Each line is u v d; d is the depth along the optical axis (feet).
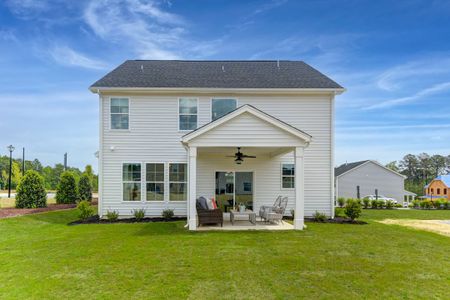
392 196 130.11
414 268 20.18
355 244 26.94
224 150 41.24
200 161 45.09
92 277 18.30
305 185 44.98
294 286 16.90
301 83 45.34
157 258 22.18
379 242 27.89
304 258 22.29
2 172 192.24
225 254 23.29
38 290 16.37
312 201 44.93
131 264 20.77
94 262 21.29
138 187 44.24
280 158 45.75
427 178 256.73
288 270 19.57
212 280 17.78
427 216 53.98
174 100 44.68
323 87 44.09
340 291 16.24
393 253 23.97
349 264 20.93
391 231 33.81
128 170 44.24
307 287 16.78
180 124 44.73
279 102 45.01
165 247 25.52
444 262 21.59
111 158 44.01
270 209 38.88
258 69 50.85
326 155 45.11
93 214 46.55
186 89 43.47
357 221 41.39
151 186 44.39
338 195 127.54
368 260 21.94
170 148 44.55
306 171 44.98
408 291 16.29
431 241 28.71
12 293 15.97
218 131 33.47
